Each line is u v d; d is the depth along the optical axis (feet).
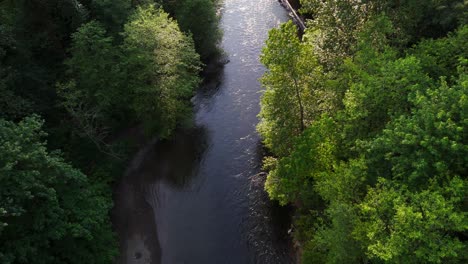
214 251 112.68
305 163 92.68
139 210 123.34
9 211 69.51
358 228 71.31
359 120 85.25
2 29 110.63
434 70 89.51
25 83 114.01
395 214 65.62
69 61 120.06
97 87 123.24
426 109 67.77
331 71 107.24
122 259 109.50
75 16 129.90
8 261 67.31
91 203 95.35
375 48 100.12
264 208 122.93
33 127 84.84
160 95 130.62
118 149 132.36
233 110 161.99
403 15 106.22
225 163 139.85
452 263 61.98
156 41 127.54
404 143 66.64
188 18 165.58
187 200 127.95
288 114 103.14
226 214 123.03
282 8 224.33
